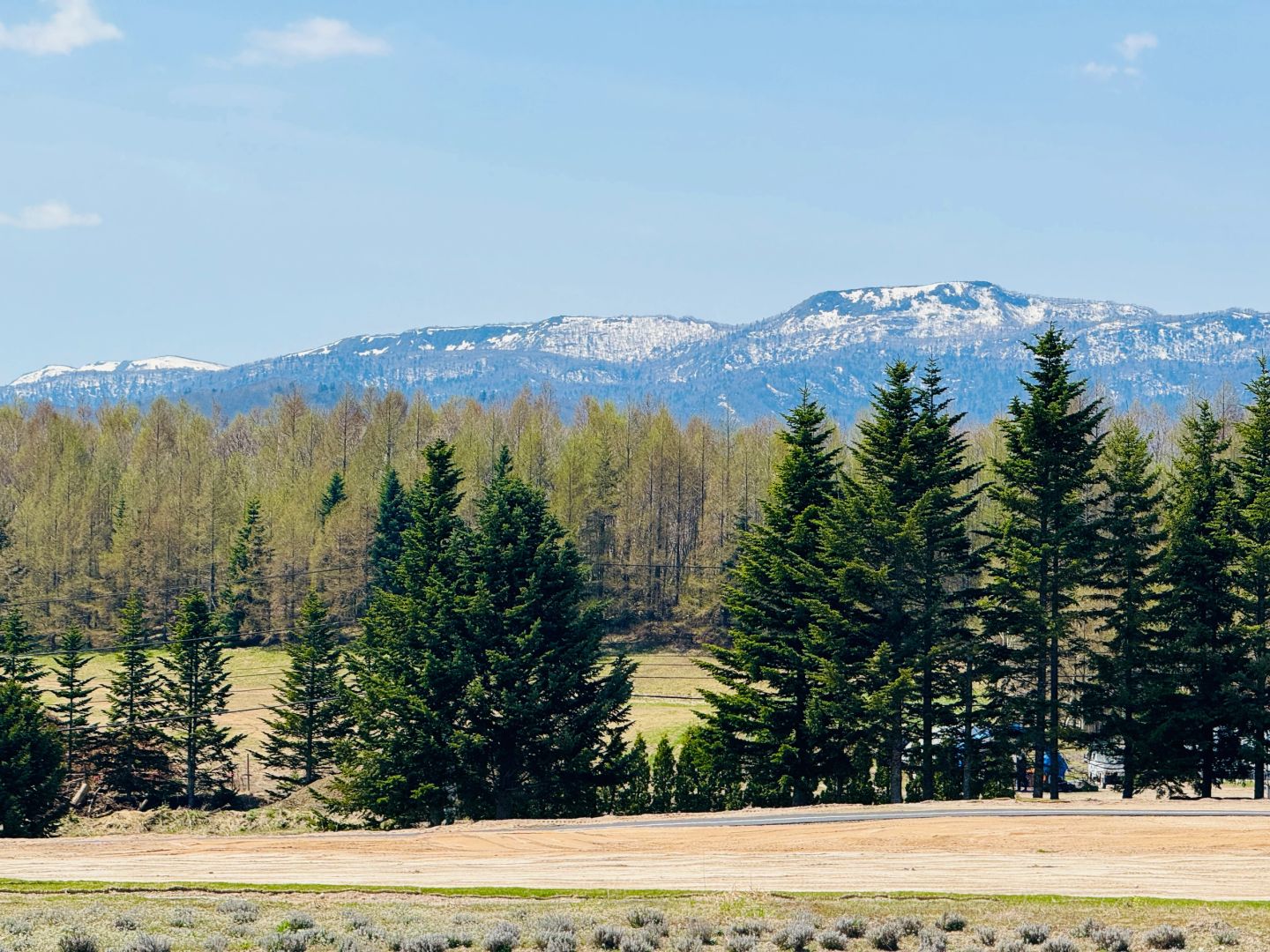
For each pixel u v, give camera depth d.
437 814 131.38
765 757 132.88
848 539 129.75
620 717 141.75
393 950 59.31
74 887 77.50
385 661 142.25
